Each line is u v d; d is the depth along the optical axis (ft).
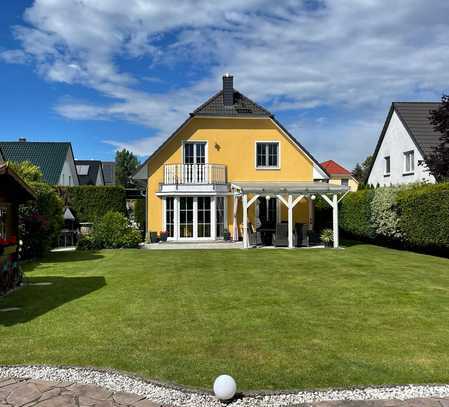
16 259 36.65
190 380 16.80
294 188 67.05
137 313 26.81
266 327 23.71
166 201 76.84
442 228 52.37
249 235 72.23
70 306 28.73
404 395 15.47
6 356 19.38
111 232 69.41
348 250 63.82
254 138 81.61
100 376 17.17
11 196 37.81
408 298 30.86
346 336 22.07
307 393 15.57
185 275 41.24
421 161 65.16
